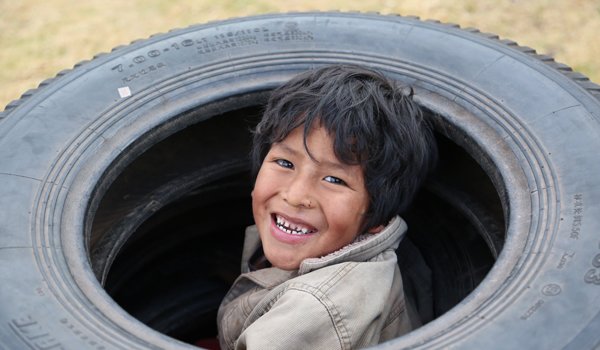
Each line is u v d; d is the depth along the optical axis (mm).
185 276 2184
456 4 3680
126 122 1657
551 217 1368
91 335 1217
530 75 1687
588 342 1151
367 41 1839
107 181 1587
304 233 1417
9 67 3525
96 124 1643
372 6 3725
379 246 1442
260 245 1708
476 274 1812
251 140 1888
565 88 1638
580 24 3535
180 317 2199
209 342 2084
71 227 1443
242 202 2094
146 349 1195
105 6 3902
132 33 3682
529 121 1578
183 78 1757
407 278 1902
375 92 1382
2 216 1422
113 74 1756
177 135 1806
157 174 1804
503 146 1558
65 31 3729
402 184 1452
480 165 1604
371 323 1349
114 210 1709
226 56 1809
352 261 1405
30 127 1617
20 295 1274
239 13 3764
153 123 1664
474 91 1678
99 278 1618
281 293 1370
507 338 1171
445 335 1191
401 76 1755
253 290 1557
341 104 1341
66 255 1380
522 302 1219
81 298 1286
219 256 2191
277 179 1409
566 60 3340
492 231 1666
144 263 2051
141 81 1742
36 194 1479
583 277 1238
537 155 1504
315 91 1374
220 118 1838
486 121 1614
